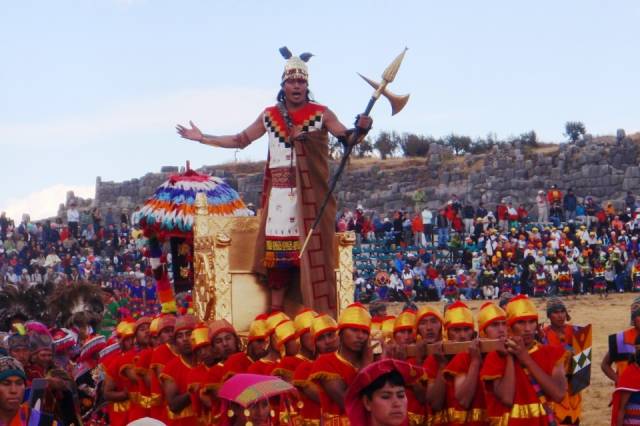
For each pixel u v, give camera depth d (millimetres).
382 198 70438
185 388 11781
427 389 10000
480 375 9734
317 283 12477
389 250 49219
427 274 44406
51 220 73188
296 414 10219
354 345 9836
